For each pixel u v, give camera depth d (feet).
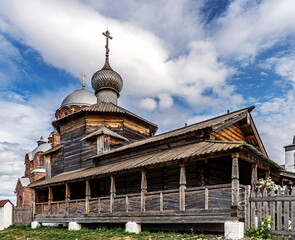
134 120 87.61
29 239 50.39
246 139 57.77
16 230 70.08
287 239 31.68
